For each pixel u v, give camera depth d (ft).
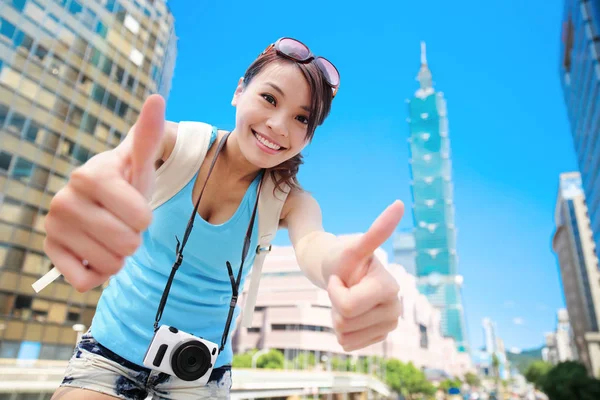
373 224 2.80
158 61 99.14
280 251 227.81
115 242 2.39
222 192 5.61
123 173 2.61
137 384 5.15
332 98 5.46
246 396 86.22
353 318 2.76
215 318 5.95
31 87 67.21
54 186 68.08
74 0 77.20
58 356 62.49
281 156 5.09
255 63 5.29
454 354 379.14
